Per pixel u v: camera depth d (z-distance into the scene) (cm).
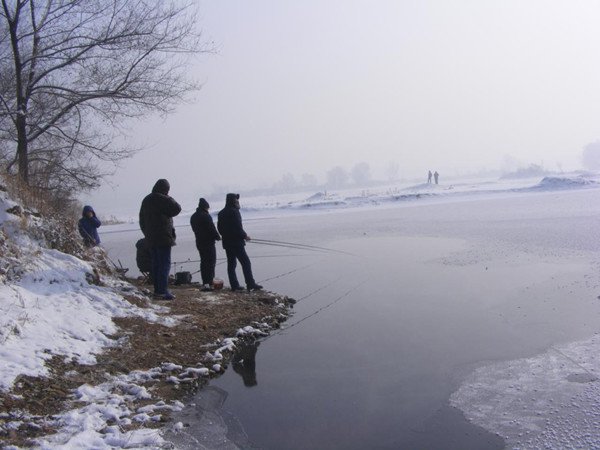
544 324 782
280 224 2869
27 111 1293
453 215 2623
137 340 714
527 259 1273
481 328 788
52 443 440
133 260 1714
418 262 1372
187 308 916
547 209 2500
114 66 1312
